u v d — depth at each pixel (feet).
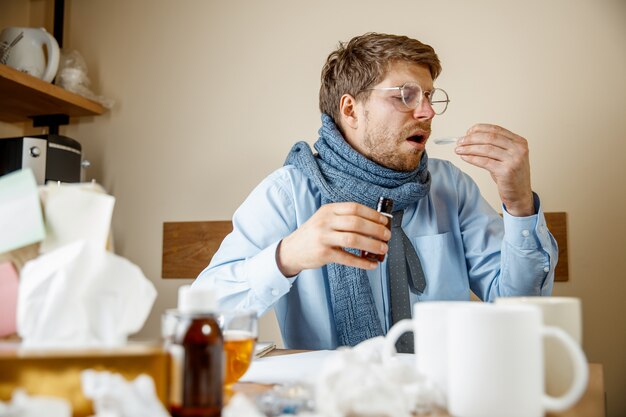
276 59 7.22
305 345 4.63
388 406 1.61
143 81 7.75
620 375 5.86
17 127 8.08
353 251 4.53
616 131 6.06
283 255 3.60
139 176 7.62
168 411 1.78
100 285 1.86
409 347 4.49
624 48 6.10
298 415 1.70
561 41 6.26
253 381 2.44
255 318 2.37
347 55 4.94
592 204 6.06
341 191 4.67
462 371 1.75
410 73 4.66
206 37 7.54
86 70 7.75
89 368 1.66
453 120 6.49
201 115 7.45
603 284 5.97
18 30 6.93
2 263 2.06
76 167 6.98
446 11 6.61
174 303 7.27
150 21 7.81
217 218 7.26
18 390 1.54
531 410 1.70
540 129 6.25
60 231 2.07
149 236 7.50
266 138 7.17
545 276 4.32
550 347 1.99
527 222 4.17
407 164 4.74
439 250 4.90
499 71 6.40
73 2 8.14
